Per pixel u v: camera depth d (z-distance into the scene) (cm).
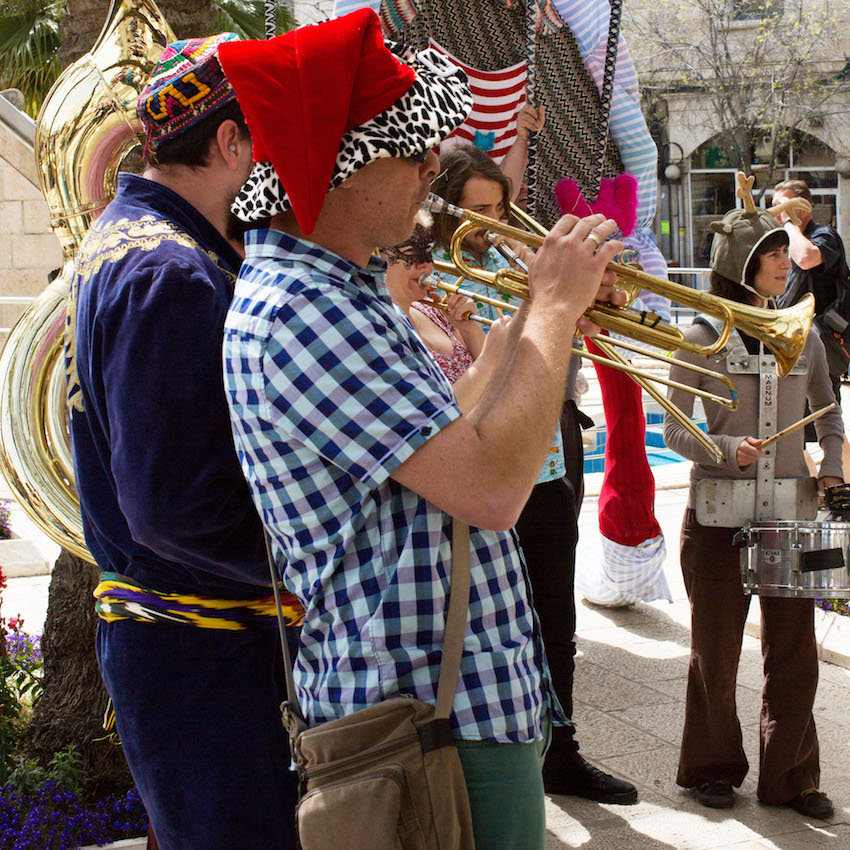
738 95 2284
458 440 151
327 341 153
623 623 504
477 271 209
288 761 193
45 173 267
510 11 352
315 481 157
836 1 2255
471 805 160
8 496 731
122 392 175
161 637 190
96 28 333
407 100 158
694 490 329
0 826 288
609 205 364
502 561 169
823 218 2405
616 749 372
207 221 199
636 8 2306
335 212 162
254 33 1246
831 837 315
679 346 211
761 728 334
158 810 191
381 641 156
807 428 584
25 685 351
